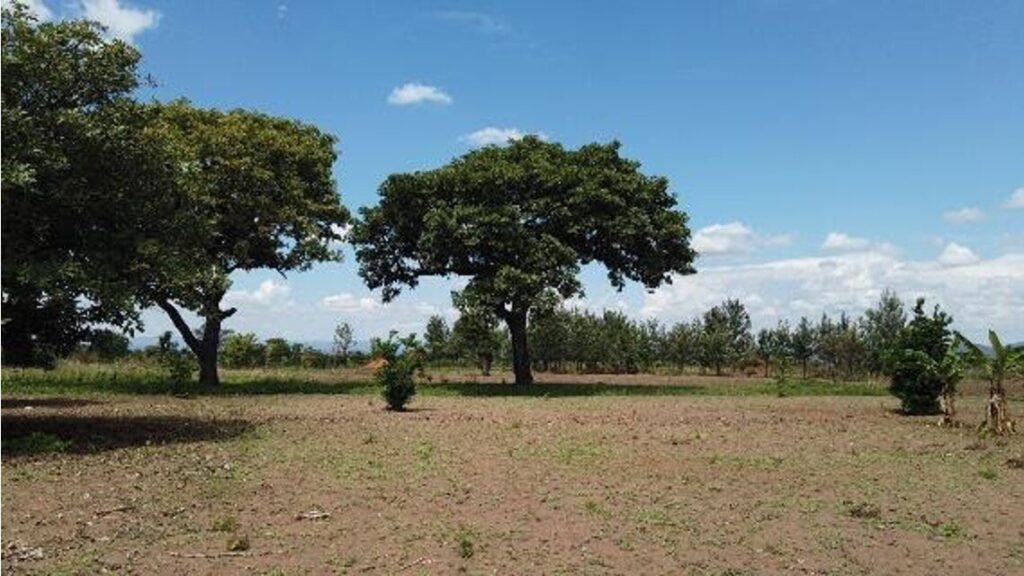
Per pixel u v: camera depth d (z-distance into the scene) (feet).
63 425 57.36
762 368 172.55
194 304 54.03
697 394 99.66
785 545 27.81
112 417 63.77
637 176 113.80
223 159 95.45
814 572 25.22
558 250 104.53
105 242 49.52
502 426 59.41
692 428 58.65
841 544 27.99
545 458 44.04
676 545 27.53
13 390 90.48
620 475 39.34
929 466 43.24
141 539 27.43
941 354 70.79
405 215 114.01
